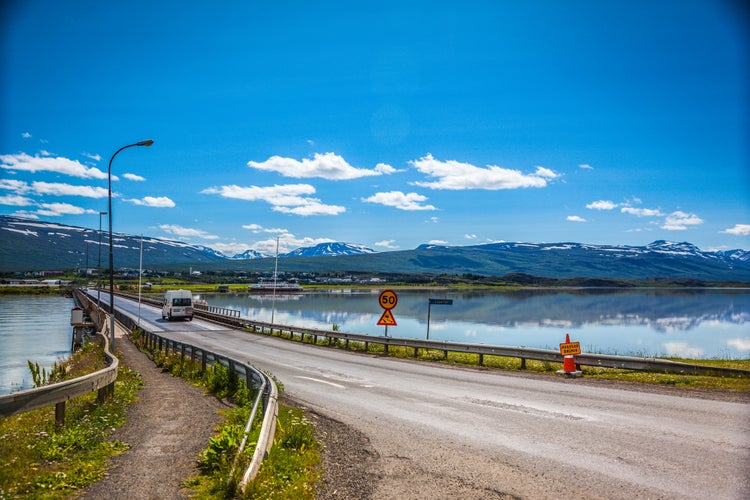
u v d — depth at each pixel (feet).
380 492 24.79
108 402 45.06
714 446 30.17
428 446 32.42
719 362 73.97
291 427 34.32
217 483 23.99
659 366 57.62
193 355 74.28
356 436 35.19
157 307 280.10
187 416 41.93
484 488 25.11
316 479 26.27
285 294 577.84
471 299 483.92
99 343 111.14
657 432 33.50
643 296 573.74
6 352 148.56
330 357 90.58
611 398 45.70
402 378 62.64
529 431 35.09
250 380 49.44
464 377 62.39
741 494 23.12
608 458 28.63
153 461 28.91
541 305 385.91
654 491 23.76
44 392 32.89
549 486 25.02
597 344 155.43
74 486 24.62
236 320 172.76
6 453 28.43
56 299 451.12
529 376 62.18
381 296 96.07
